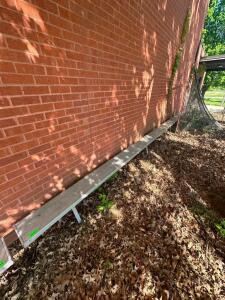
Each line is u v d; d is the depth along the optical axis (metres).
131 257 2.06
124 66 2.91
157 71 4.49
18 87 1.47
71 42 1.81
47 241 2.15
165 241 2.28
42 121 1.78
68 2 1.64
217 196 3.27
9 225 1.77
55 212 2.00
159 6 3.47
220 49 23.88
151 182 3.46
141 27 3.05
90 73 2.21
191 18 6.33
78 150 2.43
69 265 1.93
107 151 3.17
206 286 1.85
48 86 1.72
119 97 3.04
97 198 2.88
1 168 1.53
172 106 7.25
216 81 23.44
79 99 2.17
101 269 1.93
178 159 4.62
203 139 6.34
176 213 2.75
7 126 1.48
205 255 2.15
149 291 1.78
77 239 2.21
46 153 1.94
